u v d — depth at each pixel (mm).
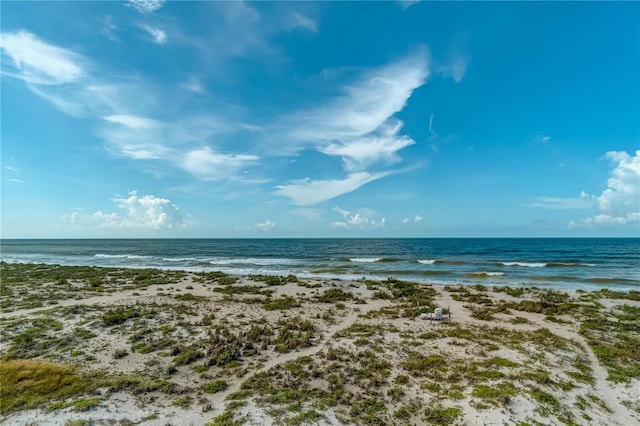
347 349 15336
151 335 16891
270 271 46625
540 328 18781
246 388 11734
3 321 18703
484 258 65625
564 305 23672
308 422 9742
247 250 99188
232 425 9500
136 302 24141
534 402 10773
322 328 18703
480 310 22672
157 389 11539
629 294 28281
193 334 17203
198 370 13188
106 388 11406
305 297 27031
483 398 10984
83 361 13734
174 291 29156
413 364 13516
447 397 11234
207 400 10938
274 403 10703
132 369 13141
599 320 20297
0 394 10742
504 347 15555
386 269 48281
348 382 12219
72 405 10328
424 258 66188
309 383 12125
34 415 9758
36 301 24062
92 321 18812
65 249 109000
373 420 9914
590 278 39219
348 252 87250
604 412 10438
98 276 37781
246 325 19000
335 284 33375
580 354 14914
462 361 13984
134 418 9797
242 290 29672
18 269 43969
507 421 9836
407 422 9953
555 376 12641
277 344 16047
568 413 10305
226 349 15016
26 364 12922
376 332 17812
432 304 24359
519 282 36812
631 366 13703
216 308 22703
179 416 9969
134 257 74438
